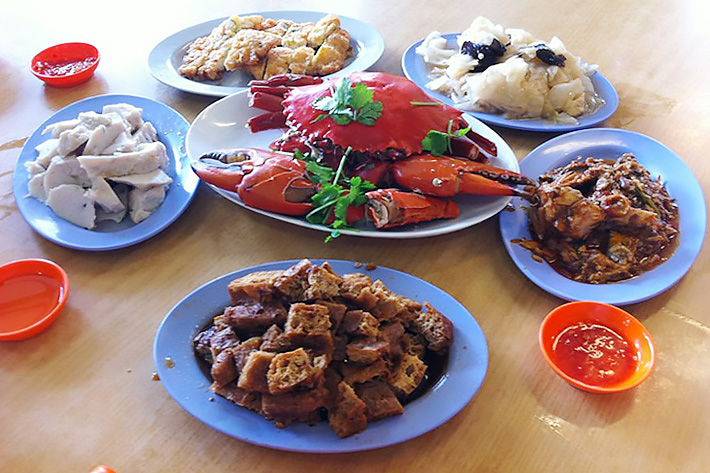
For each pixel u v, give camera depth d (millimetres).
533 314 1010
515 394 888
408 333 920
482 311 1018
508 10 1894
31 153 1292
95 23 1842
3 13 1883
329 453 781
